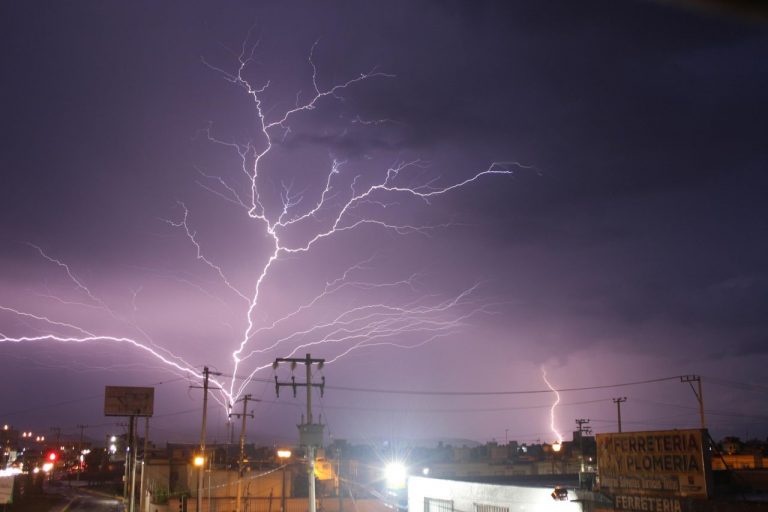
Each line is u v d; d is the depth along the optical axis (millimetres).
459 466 54000
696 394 40875
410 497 33781
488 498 25719
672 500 17547
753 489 18500
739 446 43594
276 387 29000
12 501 58500
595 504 19922
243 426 45375
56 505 63750
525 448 62062
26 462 94562
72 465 127625
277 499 51625
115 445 90625
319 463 28875
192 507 49562
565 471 49656
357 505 48750
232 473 55094
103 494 79500
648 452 18609
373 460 61562
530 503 22875
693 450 17422
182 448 73000
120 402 56219
